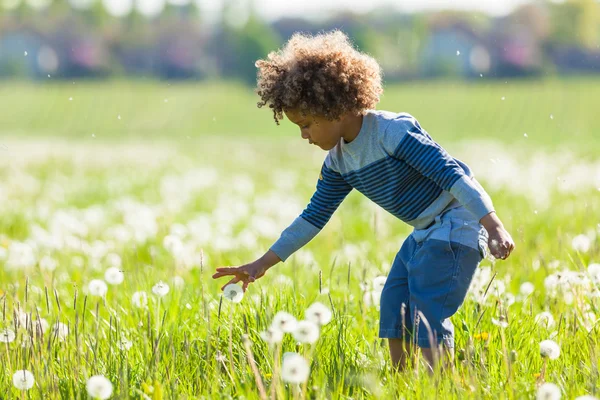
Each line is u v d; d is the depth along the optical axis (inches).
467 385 148.0
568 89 2687.0
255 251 332.5
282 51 169.6
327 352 168.4
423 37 4382.4
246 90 3196.4
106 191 606.9
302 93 161.5
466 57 4301.2
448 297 163.2
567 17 4256.9
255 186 655.8
